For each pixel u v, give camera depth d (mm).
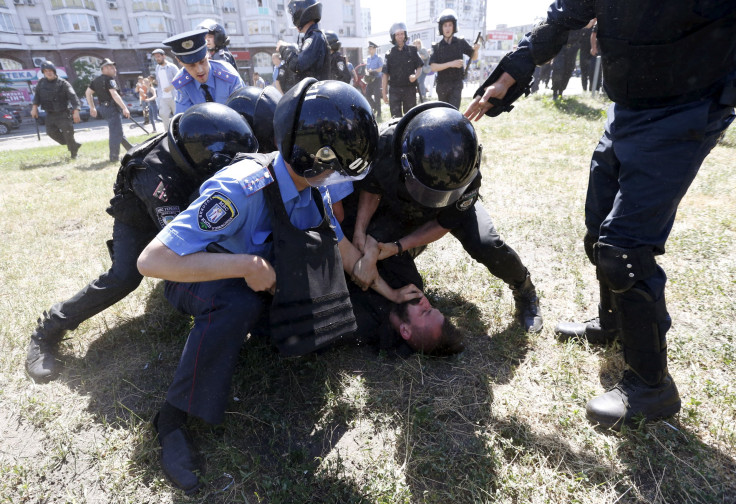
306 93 1728
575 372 2291
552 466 1819
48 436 2061
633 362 1905
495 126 8477
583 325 2561
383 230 2510
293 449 1946
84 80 35875
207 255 1723
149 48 40719
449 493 1712
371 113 1764
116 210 2322
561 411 2057
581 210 4273
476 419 2055
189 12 42375
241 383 2271
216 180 1752
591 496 1686
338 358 2504
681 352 2322
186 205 2242
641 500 1667
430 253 3613
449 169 1825
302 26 4645
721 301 2734
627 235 1779
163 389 2309
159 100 8461
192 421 2037
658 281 1806
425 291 3076
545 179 5215
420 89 14023
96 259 3855
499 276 2621
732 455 1796
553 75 10516
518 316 2768
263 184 1807
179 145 2121
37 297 3199
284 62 5406
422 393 2219
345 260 2332
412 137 1894
